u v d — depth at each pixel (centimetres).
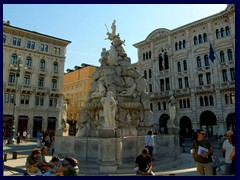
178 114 4166
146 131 1380
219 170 966
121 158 1035
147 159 694
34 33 4247
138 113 1411
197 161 664
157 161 1091
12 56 3997
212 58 3084
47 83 4369
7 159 1317
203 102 3847
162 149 1275
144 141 1137
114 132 959
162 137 1291
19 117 3878
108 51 1590
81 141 1164
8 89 3828
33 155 748
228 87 3497
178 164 1177
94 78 1533
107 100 991
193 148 682
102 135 945
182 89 4134
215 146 2380
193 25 4112
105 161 920
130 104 1352
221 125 3531
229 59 3647
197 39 4100
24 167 1053
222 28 3788
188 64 4153
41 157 779
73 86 6094
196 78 3994
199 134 679
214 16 3809
